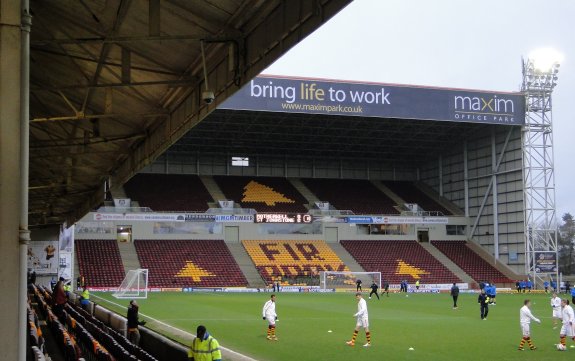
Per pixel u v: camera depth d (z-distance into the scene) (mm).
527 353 19438
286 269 62062
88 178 27531
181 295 50344
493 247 66625
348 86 56375
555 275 63875
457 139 69750
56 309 24234
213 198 68500
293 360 17969
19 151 6910
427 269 65188
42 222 46500
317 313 33969
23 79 7031
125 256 60250
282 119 59938
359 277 62375
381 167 79312
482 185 68312
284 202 70062
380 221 66438
